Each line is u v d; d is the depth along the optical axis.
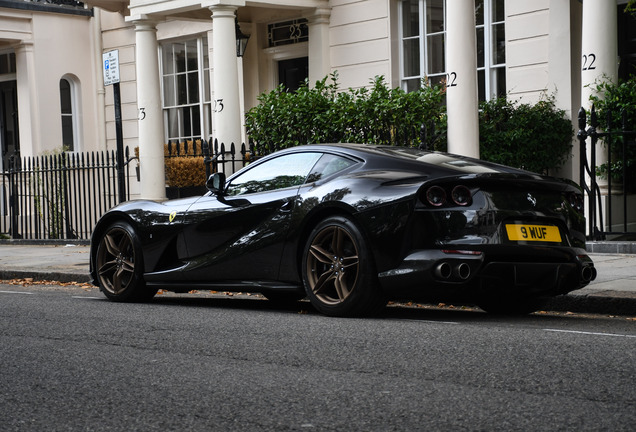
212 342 5.50
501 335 5.55
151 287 7.88
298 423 3.61
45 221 17.94
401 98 12.35
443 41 15.66
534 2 14.12
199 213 7.45
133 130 20.53
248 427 3.57
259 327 6.08
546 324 6.27
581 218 6.70
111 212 8.08
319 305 6.59
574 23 13.73
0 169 21.00
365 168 6.65
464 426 3.50
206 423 3.64
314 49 16.91
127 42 20.47
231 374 4.55
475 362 4.70
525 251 6.21
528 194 6.34
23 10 19.69
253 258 7.04
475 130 12.25
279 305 7.87
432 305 7.81
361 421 3.61
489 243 6.07
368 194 6.34
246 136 18.03
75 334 5.96
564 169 13.76
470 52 12.23
